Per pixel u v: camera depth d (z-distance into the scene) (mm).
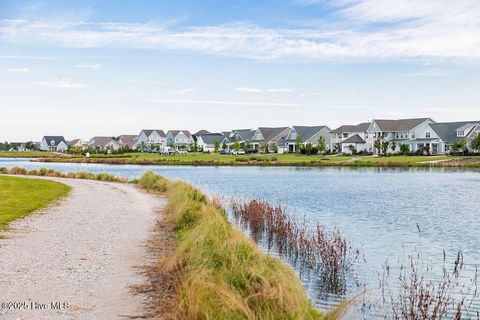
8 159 121000
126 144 170125
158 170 68125
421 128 99062
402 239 18641
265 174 58188
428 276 13406
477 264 14812
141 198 27188
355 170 64438
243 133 138125
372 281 12844
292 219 22953
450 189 38406
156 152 140375
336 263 13703
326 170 65312
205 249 10453
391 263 14859
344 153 101562
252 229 20172
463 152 86562
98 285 9508
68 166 80188
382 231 20297
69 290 9117
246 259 9602
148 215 19938
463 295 11820
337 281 12773
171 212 19781
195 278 8602
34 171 48188
